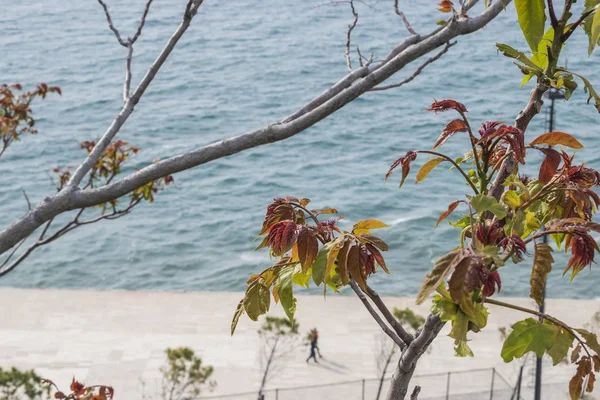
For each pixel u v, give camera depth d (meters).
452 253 2.54
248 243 57.78
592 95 3.01
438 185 66.44
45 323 41.44
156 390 33.94
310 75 105.50
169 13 146.50
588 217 3.02
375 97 91.69
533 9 2.37
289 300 3.11
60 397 7.34
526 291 47.00
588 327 39.31
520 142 2.96
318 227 3.18
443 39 3.30
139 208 62.50
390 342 38.00
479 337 38.00
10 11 154.75
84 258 54.94
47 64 112.75
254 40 126.25
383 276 50.72
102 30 135.25
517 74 100.19
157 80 103.94
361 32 126.88
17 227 3.32
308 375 35.16
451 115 85.38
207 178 69.44
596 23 2.22
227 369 35.78
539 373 28.53
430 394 31.27
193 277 53.31
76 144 78.69
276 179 69.81
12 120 11.23
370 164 73.06
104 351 38.19
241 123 88.12
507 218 2.95
